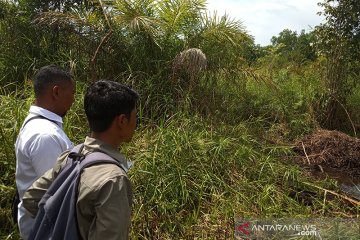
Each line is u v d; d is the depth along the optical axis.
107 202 1.47
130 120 1.70
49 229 1.58
